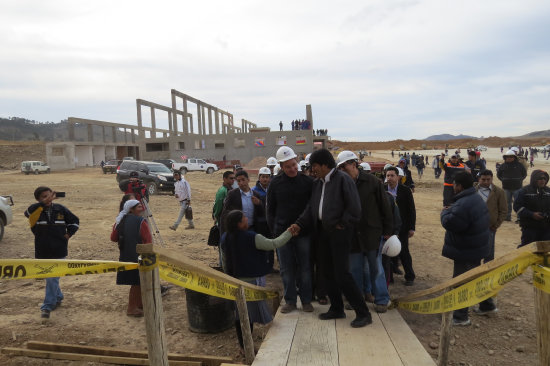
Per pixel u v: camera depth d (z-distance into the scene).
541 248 2.30
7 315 5.40
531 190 5.57
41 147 78.81
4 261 2.53
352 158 4.39
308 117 58.91
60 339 4.70
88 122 61.94
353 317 4.34
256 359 3.39
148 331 2.53
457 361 4.04
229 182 6.59
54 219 5.27
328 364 3.28
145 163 22.25
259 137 50.78
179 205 16.98
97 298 6.05
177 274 2.84
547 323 2.35
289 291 4.61
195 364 4.02
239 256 4.15
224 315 4.91
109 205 16.92
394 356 3.39
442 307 3.40
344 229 3.90
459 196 4.57
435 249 8.93
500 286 2.63
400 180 6.39
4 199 9.69
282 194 4.64
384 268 5.08
